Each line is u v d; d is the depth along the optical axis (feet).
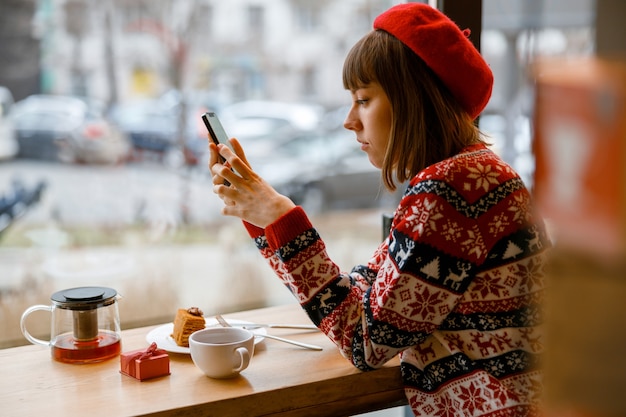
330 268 3.68
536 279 3.57
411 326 3.47
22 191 14.87
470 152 3.67
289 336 4.36
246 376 3.70
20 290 11.62
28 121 14.84
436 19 3.74
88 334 3.95
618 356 1.16
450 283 3.45
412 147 3.73
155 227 15.85
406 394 3.76
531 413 3.44
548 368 1.24
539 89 1.18
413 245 3.43
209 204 16.24
